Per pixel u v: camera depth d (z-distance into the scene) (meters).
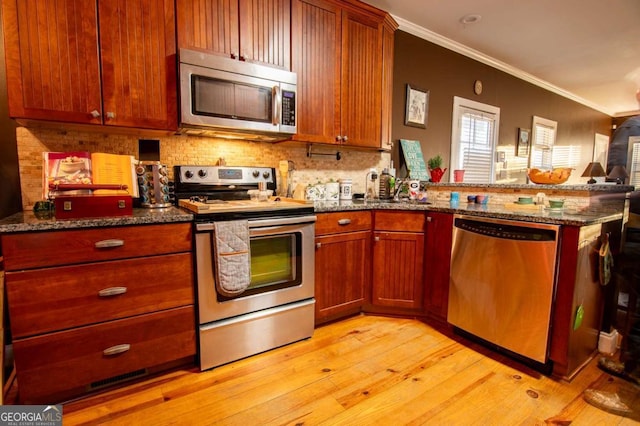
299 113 2.28
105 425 1.33
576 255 1.56
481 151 3.96
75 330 1.40
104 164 1.76
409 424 1.35
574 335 1.64
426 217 2.27
